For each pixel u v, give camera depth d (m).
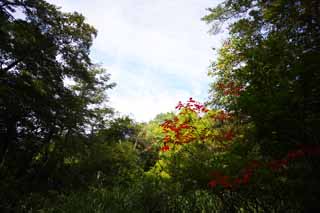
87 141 19.11
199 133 7.39
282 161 4.01
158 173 11.66
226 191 6.29
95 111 21.72
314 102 3.67
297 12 5.01
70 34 14.79
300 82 3.80
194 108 7.85
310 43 4.47
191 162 6.82
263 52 4.52
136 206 9.90
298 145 3.83
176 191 9.12
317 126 3.62
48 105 13.60
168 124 7.87
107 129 23.64
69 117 16.12
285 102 3.66
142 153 27.55
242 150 4.77
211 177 5.96
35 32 12.81
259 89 4.18
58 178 16.50
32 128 13.48
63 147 17.28
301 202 4.04
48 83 13.76
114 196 11.66
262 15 6.62
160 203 9.32
